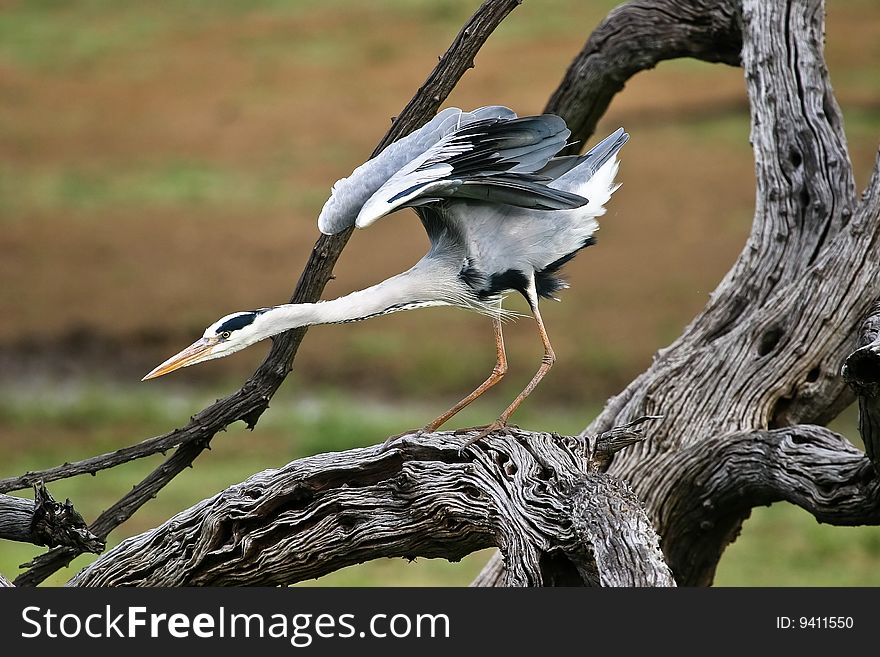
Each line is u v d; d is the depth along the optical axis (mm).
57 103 40656
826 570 14734
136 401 22641
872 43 40938
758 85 11883
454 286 9164
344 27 45719
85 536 9023
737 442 10477
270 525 9016
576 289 26812
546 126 8617
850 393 10703
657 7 13312
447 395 22594
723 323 11516
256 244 30406
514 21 44531
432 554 8875
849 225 10734
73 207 33188
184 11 48938
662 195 31688
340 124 38062
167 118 39469
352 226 8992
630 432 8734
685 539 11148
